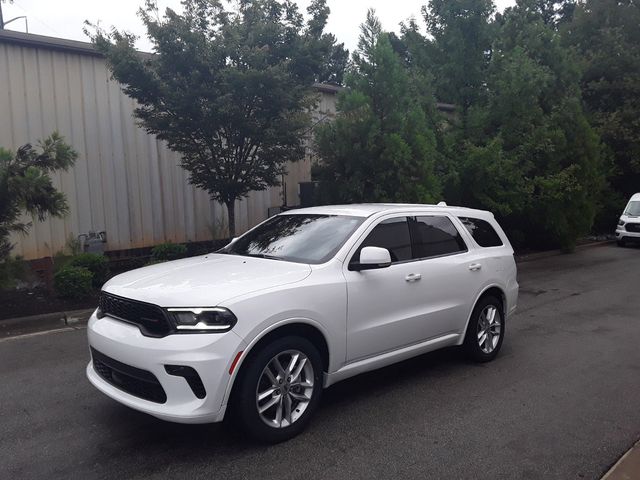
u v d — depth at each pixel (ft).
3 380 18.67
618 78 75.31
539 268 47.29
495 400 16.92
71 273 29.89
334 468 12.67
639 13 78.69
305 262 15.74
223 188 36.76
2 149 25.86
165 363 12.40
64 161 27.37
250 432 13.30
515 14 57.77
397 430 14.70
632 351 22.29
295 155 37.76
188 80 32.91
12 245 27.22
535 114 50.19
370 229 16.84
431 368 19.95
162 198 41.42
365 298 15.67
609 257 54.65
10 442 13.97
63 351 22.18
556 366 20.30
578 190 53.88
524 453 13.51
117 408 16.12
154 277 14.74
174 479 12.16
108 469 12.59
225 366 12.55
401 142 36.35
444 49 52.65
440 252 18.95
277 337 13.78
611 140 74.33
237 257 17.03
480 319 20.30
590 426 15.08
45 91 36.04
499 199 48.52
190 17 33.37
